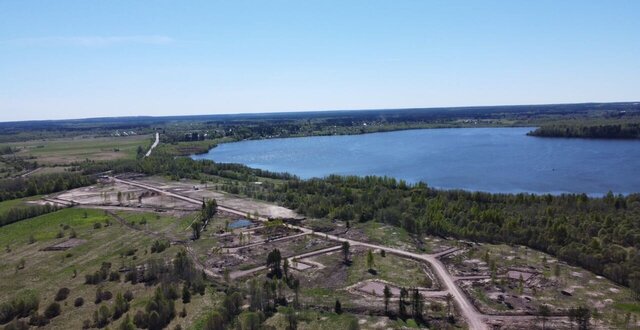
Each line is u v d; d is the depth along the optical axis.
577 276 127.12
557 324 100.75
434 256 145.00
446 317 104.25
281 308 109.62
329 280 128.12
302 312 107.19
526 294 116.06
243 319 100.19
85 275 132.00
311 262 142.25
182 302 111.81
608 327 99.00
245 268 137.38
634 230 147.00
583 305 109.56
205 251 152.88
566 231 149.25
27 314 109.31
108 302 114.06
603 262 130.12
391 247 154.75
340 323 101.88
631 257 129.75
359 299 114.06
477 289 119.25
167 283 120.31
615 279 123.44
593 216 162.75
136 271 132.50
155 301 104.94
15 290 123.50
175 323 100.88
